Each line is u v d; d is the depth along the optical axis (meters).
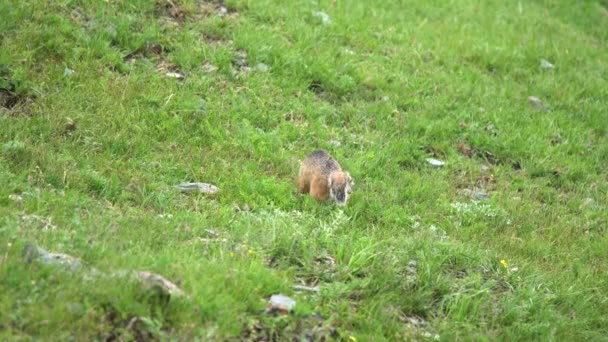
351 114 17.12
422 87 18.98
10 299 7.92
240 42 18.14
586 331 10.62
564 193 16.41
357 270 10.46
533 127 18.53
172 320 8.30
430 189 14.77
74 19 16.94
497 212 14.23
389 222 12.98
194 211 11.86
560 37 25.56
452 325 9.82
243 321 8.67
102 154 13.14
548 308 10.80
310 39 19.27
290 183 13.94
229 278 9.23
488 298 10.61
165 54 17.22
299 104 16.69
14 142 12.32
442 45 21.89
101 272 8.65
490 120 18.42
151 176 12.77
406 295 10.20
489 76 20.86
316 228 11.62
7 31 15.84
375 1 23.94
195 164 13.65
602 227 14.77
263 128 15.76
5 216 9.70
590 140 18.75
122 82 15.36
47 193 11.05
